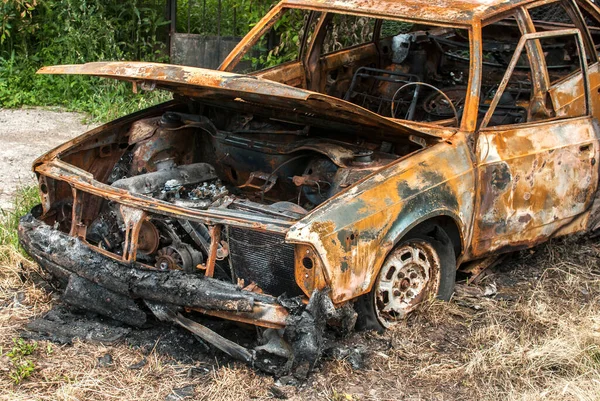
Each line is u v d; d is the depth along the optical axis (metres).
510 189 4.93
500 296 5.20
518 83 6.06
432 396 3.98
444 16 4.95
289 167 5.21
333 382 4.02
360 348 4.28
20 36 10.88
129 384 3.97
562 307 5.06
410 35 6.29
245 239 4.18
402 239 4.47
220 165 5.57
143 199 4.32
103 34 10.49
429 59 6.34
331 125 4.89
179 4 11.10
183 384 3.98
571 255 5.91
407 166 4.42
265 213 4.28
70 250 4.40
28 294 4.91
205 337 4.08
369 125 4.59
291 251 4.02
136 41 10.58
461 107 5.63
